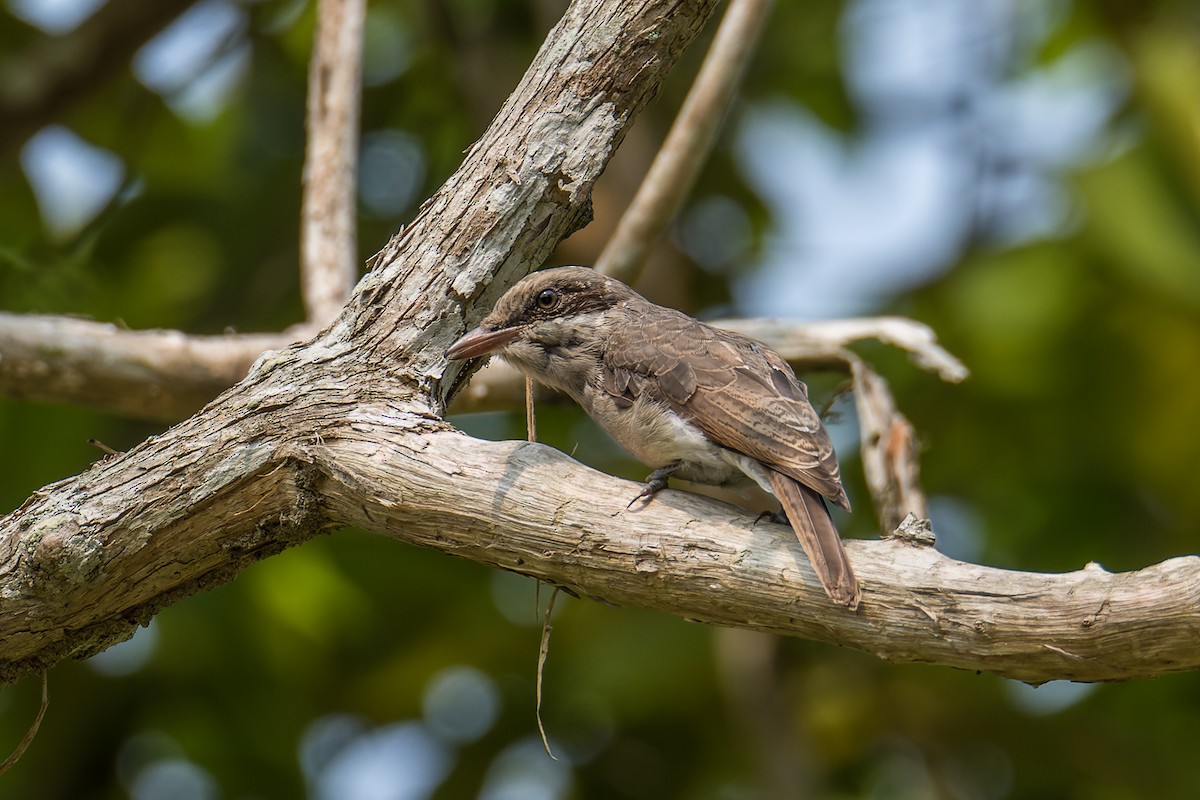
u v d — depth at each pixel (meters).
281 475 6.78
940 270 13.86
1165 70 12.45
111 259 14.07
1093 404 13.51
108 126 14.64
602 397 8.37
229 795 12.83
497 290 7.31
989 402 13.74
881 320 10.21
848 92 14.55
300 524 6.86
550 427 13.47
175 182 14.33
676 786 13.06
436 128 14.50
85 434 12.33
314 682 13.00
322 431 6.80
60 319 10.30
